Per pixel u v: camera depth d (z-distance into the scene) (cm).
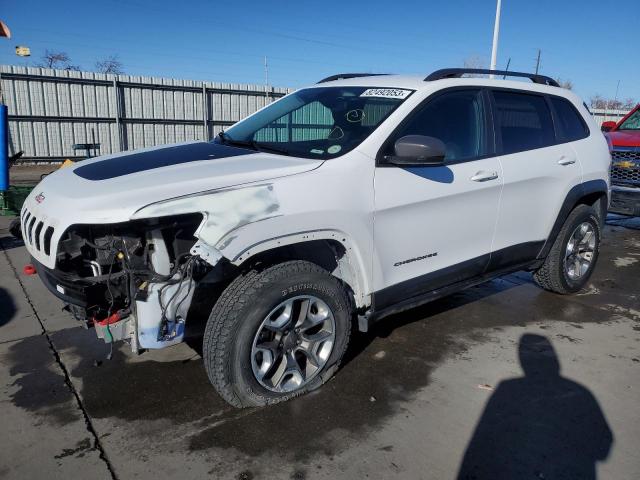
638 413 295
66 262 273
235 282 270
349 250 298
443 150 297
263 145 346
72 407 291
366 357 355
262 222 259
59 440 262
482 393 313
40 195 295
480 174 362
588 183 457
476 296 483
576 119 468
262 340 282
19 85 1522
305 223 273
